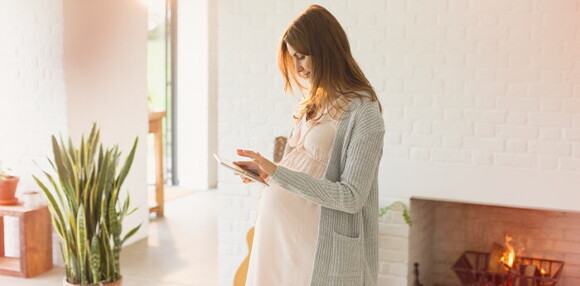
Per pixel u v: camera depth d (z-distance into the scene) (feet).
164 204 23.35
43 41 15.72
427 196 12.76
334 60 6.97
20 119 16.15
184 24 25.70
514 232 14.49
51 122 15.87
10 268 15.56
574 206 11.95
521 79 11.98
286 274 7.14
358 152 6.77
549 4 11.70
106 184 13.10
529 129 12.04
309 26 6.93
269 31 13.47
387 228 13.10
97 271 12.81
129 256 17.15
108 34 17.07
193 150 26.25
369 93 7.05
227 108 13.93
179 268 16.20
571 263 14.06
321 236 6.98
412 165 12.78
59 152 13.26
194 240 18.78
